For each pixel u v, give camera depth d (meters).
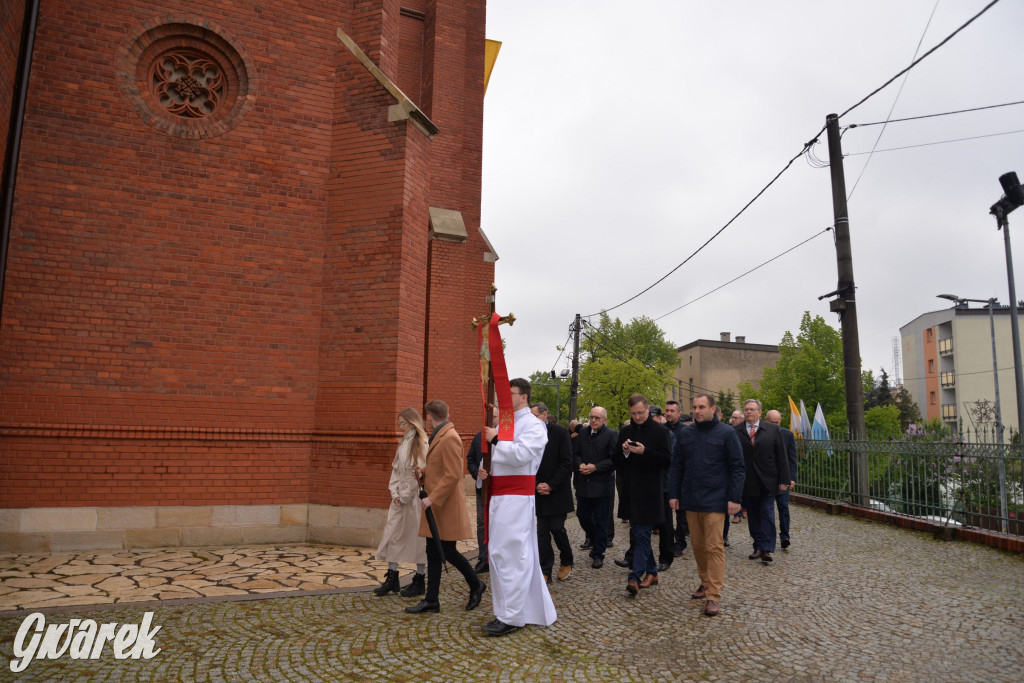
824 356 33.41
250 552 8.16
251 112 9.16
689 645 5.04
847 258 13.46
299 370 9.12
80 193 8.31
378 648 4.88
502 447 5.37
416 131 9.45
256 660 4.58
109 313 8.30
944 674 4.44
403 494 6.39
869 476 12.91
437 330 14.64
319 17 9.65
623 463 7.62
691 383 62.50
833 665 4.61
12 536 7.72
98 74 8.52
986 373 48.81
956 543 9.41
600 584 7.10
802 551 8.96
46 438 7.91
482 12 16.53
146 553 7.93
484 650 4.88
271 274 9.08
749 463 8.30
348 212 9.33
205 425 8.56
